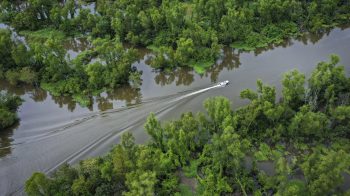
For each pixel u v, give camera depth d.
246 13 137.38
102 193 79.69
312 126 89.44
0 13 159.50
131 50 123.19
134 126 105.62
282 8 137.00
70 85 118.19
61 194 79.75
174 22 133.38
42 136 106.38
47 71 123.19
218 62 129.88
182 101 113.44
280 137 95.69
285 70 122.94
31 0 149.25
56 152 100.25
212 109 93.88
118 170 80.19
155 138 92.19
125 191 81.06
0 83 126.69
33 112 116.12
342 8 142.88
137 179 76.44
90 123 109.19
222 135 82.38
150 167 81.62
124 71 118.75
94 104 116.69
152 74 127.12
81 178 79.88
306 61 126.75
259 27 139.12
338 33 139.62
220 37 133.12
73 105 117.25
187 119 90.94
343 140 92.50
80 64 119.50
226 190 83.94
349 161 75.94
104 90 118.50
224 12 140.75
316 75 96.38
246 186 84.44
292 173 87.06
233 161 82.62
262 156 92.31
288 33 137.62
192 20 137.00
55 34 147.88
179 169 90.88
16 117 112.00
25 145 103.94
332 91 97.31
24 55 122.38
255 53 133.00
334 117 93.19
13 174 95.00
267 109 93.31
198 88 118.56
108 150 98.94
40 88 122.88
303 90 98.50
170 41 135.25
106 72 119.75
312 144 94.19
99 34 143.12
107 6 149.25
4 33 125.94
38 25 153.12
